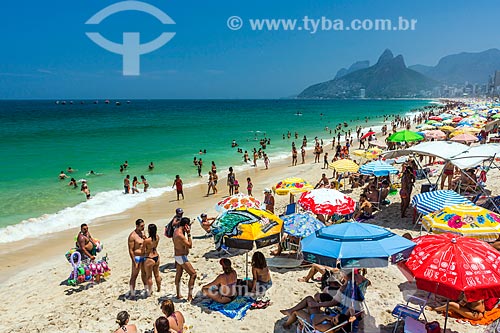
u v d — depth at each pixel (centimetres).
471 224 773
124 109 15062
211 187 2325
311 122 8100
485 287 489
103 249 1258
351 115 11038
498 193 1451
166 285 895
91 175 2647
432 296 748
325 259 570
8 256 1266
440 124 3634
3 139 4738
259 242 745
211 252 1109
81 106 18725
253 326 700
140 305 801
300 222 944
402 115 10550
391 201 1489
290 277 898
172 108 16550
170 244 1258
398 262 577
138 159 3306
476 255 520
